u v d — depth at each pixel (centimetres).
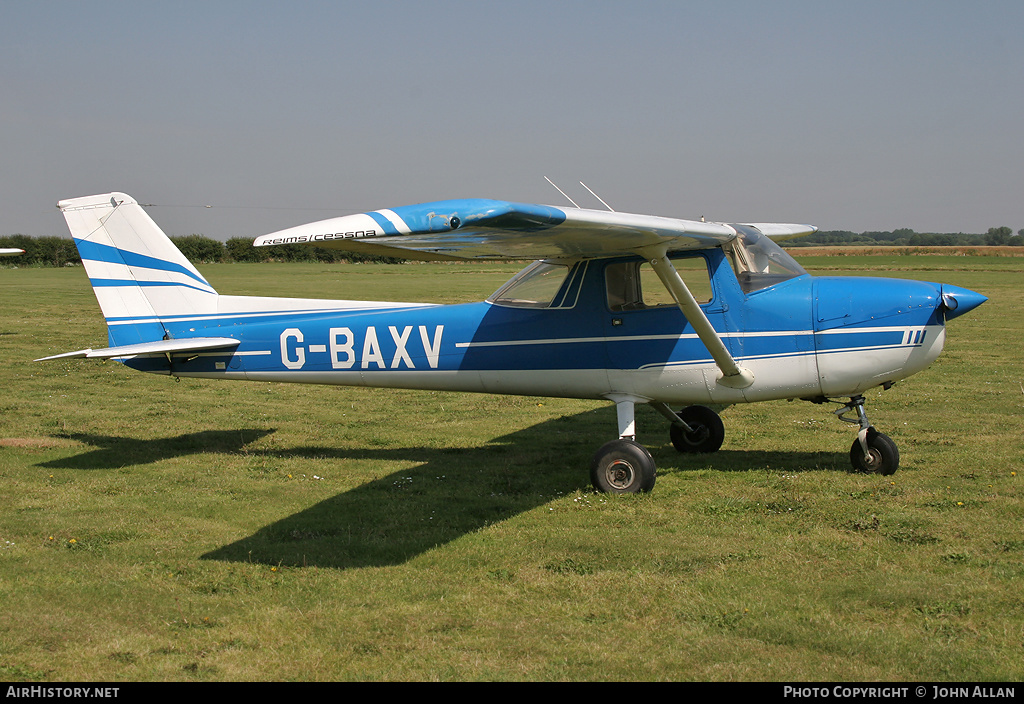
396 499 652
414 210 430
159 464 773
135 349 731
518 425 968
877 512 585
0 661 390
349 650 397
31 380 1281
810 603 438
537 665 381
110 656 395
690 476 702
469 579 483
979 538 530
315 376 766
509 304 712
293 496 663
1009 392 1134
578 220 489
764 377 667
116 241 786
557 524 582
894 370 652
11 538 562
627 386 689
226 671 379
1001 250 9681
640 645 398
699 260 669
